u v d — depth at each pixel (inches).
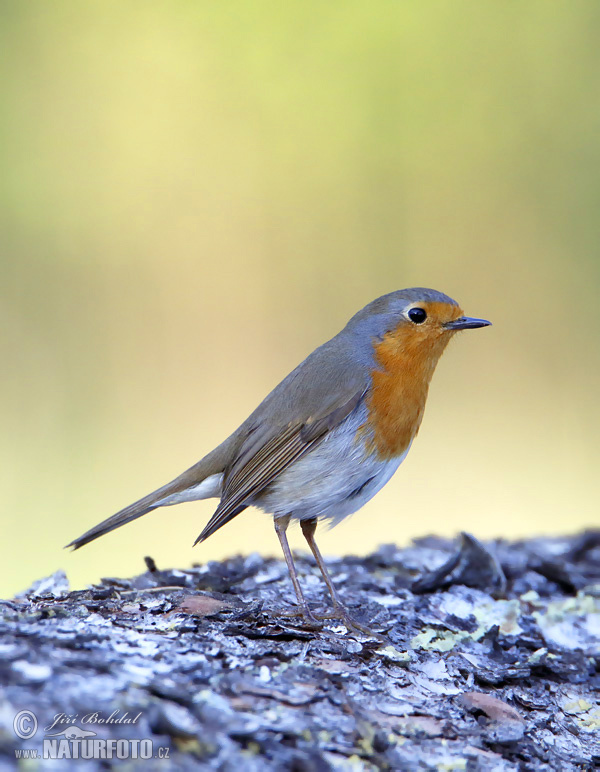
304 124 656.4
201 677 158.9
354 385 246.5
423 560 289.0
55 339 600.1
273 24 657.6
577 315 631.8
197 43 663.1
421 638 207.6
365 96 653.9
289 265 655.1
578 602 252.1
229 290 644.7
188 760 129.9
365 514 486.0
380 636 206.2
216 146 661.3
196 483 261.7
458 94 650.2
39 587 218.2
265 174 658.2
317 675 173.3
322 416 243.8
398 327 250.7
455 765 151.3
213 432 551.2
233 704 152.2
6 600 200.5
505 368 624.1
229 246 651.5
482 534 459.5
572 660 210.5
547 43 642.8
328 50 655.1
